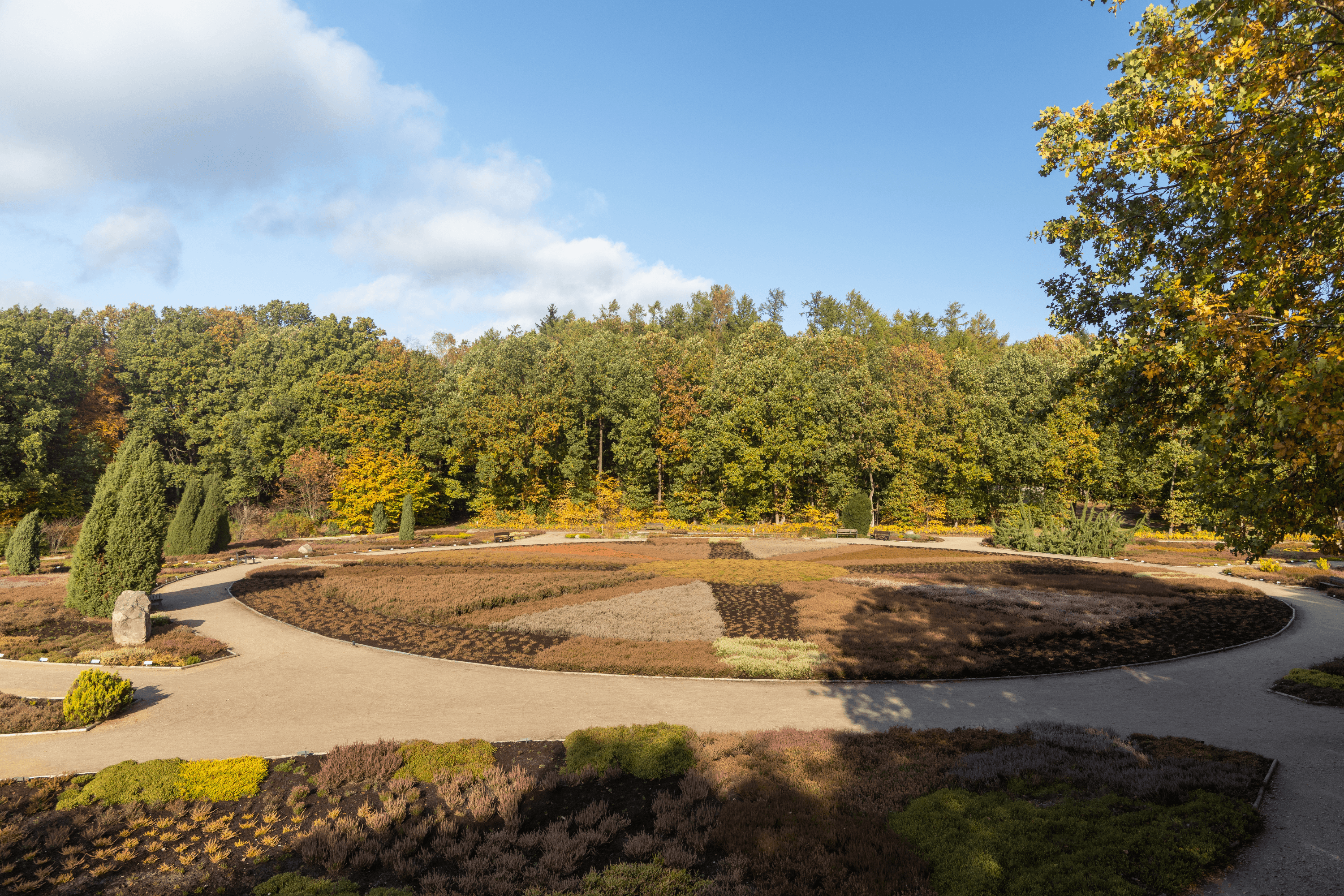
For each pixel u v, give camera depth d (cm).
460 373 7744
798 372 5966
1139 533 5747
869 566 3406
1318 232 857
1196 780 956
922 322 10944
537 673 1573
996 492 6216
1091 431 5466
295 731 1208
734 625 2036
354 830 862
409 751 1084
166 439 6469
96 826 869
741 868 760
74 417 5825
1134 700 1413
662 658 1653
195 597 2488
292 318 10312
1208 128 893
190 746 1136
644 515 6219
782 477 5744
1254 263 898
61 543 4359
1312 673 1566
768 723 1262
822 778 985
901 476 6084
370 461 5547
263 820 905
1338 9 738
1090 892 672
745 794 948
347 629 1983
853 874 740
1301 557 4091
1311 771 1027
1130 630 2045
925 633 1923
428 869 791
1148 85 984
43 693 1391
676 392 6309
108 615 2048
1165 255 1088
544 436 6088
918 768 1023
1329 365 599
